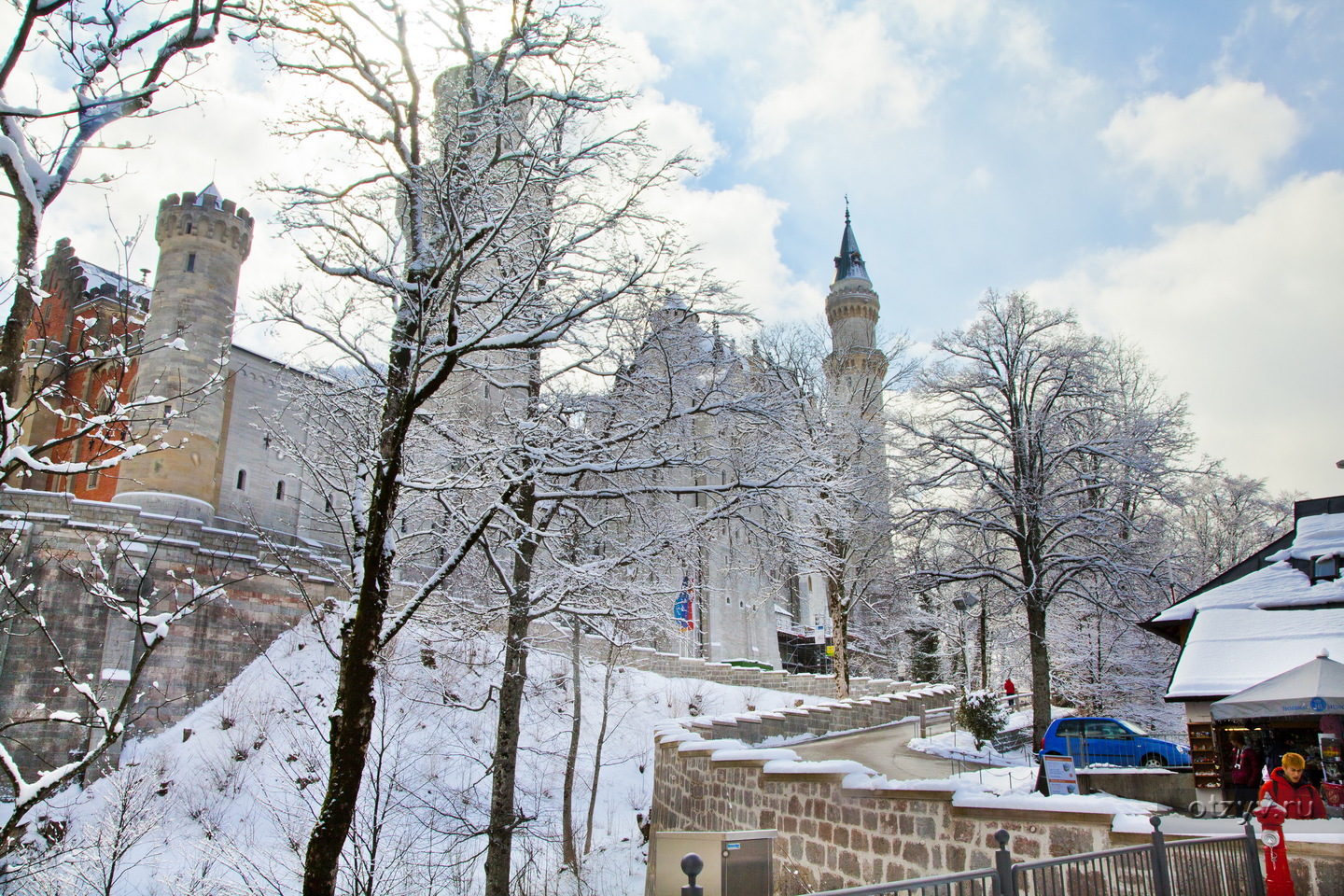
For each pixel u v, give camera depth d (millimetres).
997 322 29469
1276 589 17094
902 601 30922
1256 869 7375
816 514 17500
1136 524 28000
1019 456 28109
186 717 28922
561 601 14539
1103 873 5832
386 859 13570
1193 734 14656
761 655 59375
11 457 7891
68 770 8875
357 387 13789
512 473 13516
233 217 43844
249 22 8984
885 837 9883
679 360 14844
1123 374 36406
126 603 10891
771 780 12109
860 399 35812
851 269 87062
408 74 10188
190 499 39250
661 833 8703
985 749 24344
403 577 28188
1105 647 33281
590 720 28969
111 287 46812
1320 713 10961
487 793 21828
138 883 17297
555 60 11930
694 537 15188
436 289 10359
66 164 7891
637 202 12891
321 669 31062
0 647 27047
